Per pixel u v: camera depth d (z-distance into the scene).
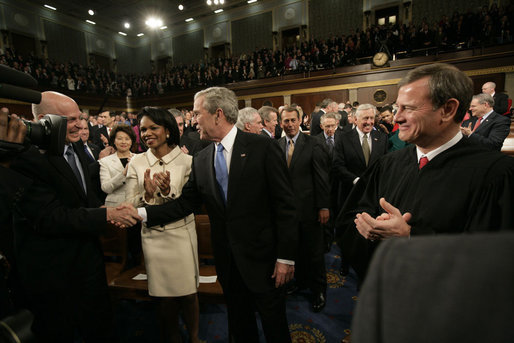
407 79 0.86
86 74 15.45
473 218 0.75
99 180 2.36
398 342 0.24
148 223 1.26
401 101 0.86
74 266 1.13
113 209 1.18
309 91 11.85
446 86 0.78
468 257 0.23
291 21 15.17
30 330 0.60
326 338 1.73
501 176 0.73
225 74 14.16
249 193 1.19
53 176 1.10
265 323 1.23
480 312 0.20
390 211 0.83
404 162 1.00
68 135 1.26
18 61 12.40
